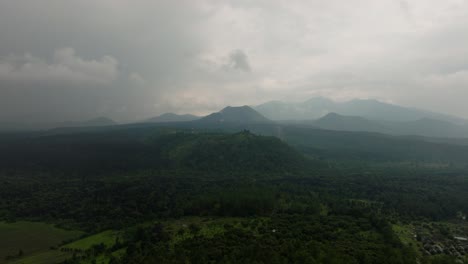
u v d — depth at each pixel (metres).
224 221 194.75
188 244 154.88
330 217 197.12
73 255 167.50
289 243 146.75
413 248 161.75
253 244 148.12
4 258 174.50
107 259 158.50
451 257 147.25
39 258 172.38
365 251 142.75
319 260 127.56
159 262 135.88
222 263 127.94
